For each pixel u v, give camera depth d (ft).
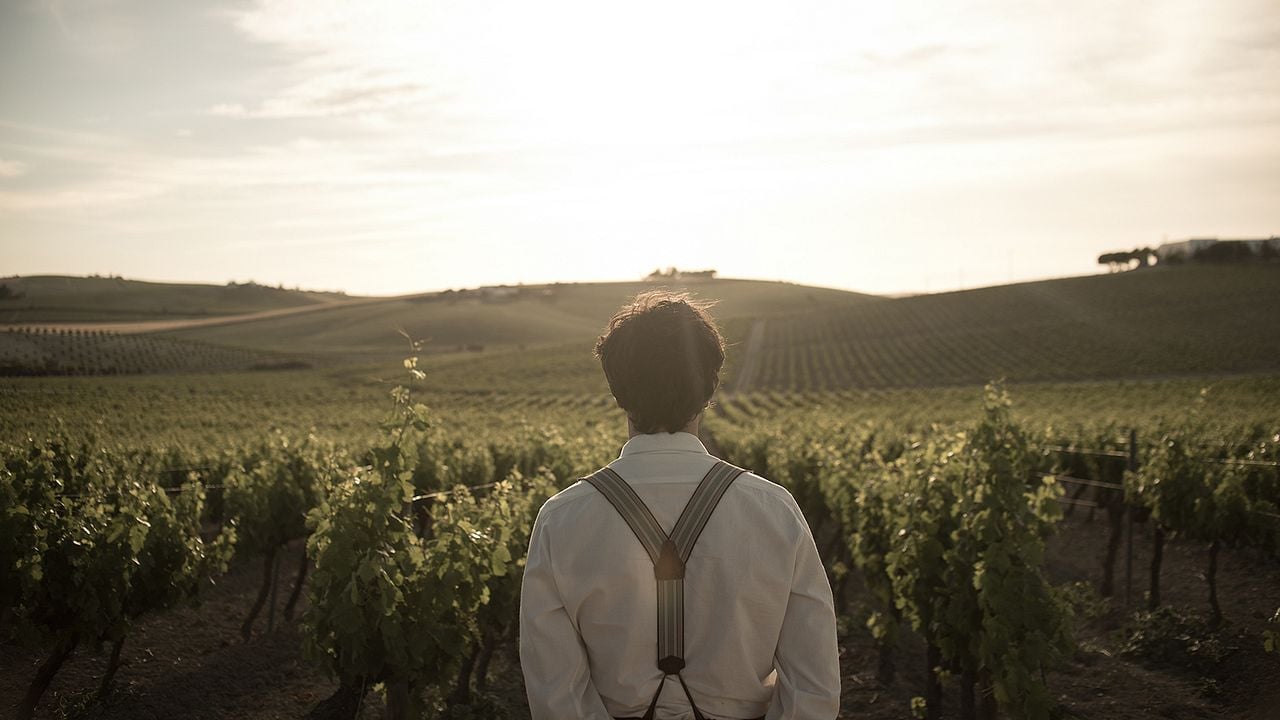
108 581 21.75
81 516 22.68
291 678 26.27
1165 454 30.99
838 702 4.78
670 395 4.98
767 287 588.91
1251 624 27.61
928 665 22.70
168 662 26.71
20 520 20.88
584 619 4.75
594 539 4.73
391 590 16.55
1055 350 250.16
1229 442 45.47
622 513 4.75
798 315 374.84
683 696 4.66
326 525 17.75
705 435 84.94
